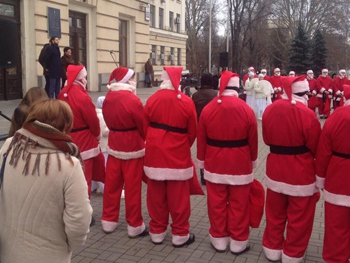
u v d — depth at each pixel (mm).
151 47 36000
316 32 39188
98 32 21000
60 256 2488
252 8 29406
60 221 2471
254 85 16406
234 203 4598
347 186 3885
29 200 2395
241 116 4477
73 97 5176
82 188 2467
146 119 4812
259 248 4793
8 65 7574
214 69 53250
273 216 4441
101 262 4387
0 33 7457
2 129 9453
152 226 4859
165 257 4527
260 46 50000
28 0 15453
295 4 50875
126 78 5082
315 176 4234
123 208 6070
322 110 18141
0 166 2555
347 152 3867
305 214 4266
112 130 5055
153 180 4762
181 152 4684
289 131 4172
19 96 15594
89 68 20844
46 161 2406
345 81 17562
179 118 4648
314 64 38781
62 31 17250
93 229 5293
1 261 2441
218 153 4551
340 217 3959
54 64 12297
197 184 4980
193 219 5703
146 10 26625
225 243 4684
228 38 36156
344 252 4008
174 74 4695
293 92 4254
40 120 2510
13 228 2414
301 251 4312
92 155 5316
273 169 4324
